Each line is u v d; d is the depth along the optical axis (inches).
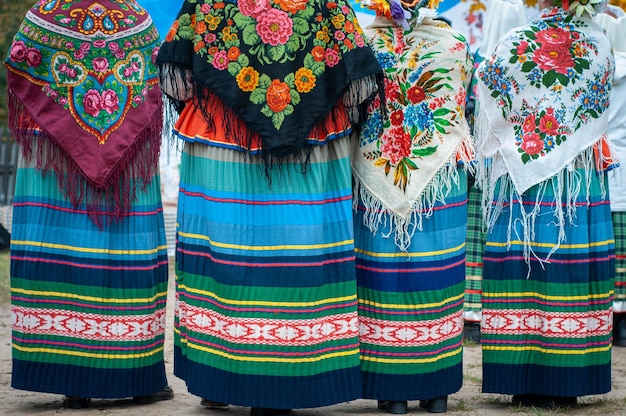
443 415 238.2
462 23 464.1
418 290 236.8
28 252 245.3
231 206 222.8
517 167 245.3
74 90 242.8
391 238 237.3
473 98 320.2
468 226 347.3
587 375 246.7
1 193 620.4
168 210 538.6
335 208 228.4
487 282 251.0
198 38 222.1
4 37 729.0
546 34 245.9
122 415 238.1
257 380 221.8
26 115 243.3
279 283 221.5
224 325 223.5
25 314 246.5
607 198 251.6
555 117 244.1
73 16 242.1
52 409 247.6
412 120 237.3
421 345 237.6
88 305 246.1
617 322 356.5
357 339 230.2
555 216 244.2
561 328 244.4
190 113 229.9
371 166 238.2
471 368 306.5
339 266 228.1
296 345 221.8
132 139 244.5
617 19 351.3
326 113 220.4
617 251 352.8
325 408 249.1
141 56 246.5
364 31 240.5
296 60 220.2
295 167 222.5
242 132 221.5
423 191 235.9
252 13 220.5
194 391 228.8
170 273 502.6
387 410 241.8
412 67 236.7
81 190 244.2
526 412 243.8
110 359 247.3
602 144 249.1
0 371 296.0
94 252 245.6
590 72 245.1
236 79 219.8
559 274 244.2
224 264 223.0
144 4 494.3
